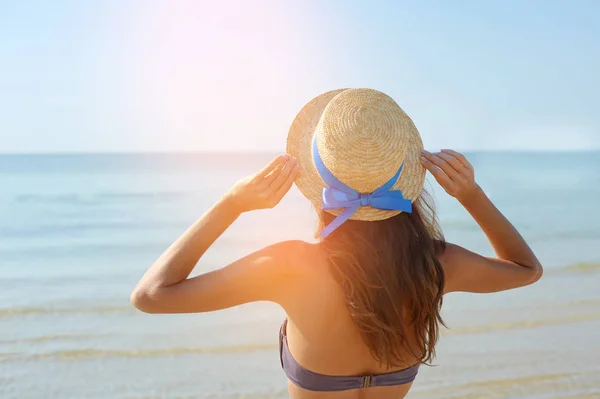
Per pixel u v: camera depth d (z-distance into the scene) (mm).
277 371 5500
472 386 5141
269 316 6957
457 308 7270
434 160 1711
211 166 70000
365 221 1655
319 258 1676
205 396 5016
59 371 5492
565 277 9164
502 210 22406
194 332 6465
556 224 17703
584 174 49312
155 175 45219
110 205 23266
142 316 7109
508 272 1847
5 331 6586
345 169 1580
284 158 1565
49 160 73250
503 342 6152
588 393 5016
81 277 9625
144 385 5199
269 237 14500
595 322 6777
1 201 24766
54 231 16109
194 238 1601
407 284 1662
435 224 1860
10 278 9547
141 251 12703
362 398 1839
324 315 1692
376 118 1592
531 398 4934
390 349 1688
